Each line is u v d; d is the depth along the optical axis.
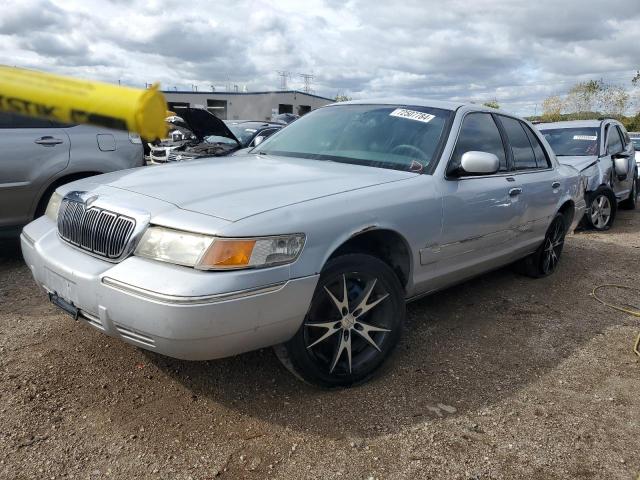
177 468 2.28
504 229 4.05
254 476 2.26
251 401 2.79
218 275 2.26
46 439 2.41
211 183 2.83
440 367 3.29
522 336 3.85
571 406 2.93
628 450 2.56
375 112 4.05
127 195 2.68
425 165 3.46
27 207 5.01
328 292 2.73
